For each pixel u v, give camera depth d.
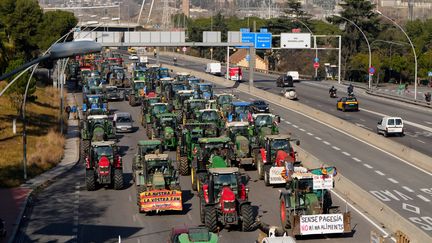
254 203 41.31
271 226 32.69
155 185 38.47
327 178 33.09
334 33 183.88
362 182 48.06
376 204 38.22
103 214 39.47
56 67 114.50
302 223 32.75
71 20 134.75
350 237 33.91
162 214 39.03
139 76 105.31
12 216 38.94
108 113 76.94
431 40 181.12
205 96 88.12
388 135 69.06
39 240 34.66
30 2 124.94
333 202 41.44
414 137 68.31
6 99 87.81
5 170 51.47
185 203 41.28
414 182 48.16
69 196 44.31
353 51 173.50
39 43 127.44
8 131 70.12
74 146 65.06
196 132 49.03
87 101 78.88
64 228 36.78
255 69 160.50
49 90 108.12
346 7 176.75
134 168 45.56
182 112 73.50
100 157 45.31
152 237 34.59
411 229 33.31
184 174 49.00
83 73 112.88
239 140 49.59
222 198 33.81
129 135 69.25
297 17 192.50
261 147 49.00
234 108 70.81
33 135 69.44
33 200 43.53
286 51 191.50
